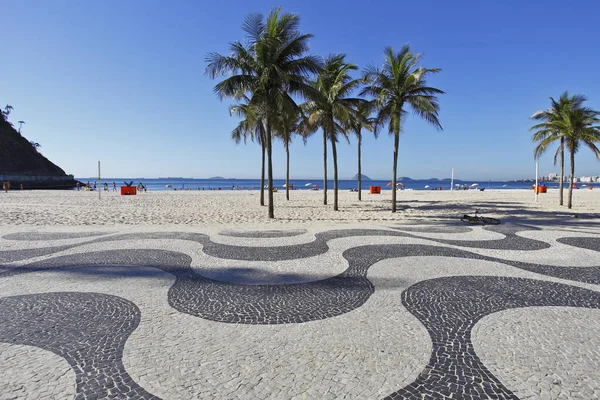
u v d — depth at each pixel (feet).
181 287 17.24
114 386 9.06
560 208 66.54
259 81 44.21
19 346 11.19
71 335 12.00
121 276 19.11
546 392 8.83
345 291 16.72
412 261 22.63
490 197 105.19
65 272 19.86
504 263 22.13
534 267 21.16
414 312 14.16
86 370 9.82
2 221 43.47
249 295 16.12
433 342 11.59
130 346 11.24
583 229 37.11
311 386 9.10
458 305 14.92
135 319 13.38
